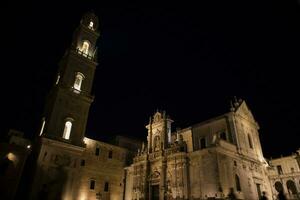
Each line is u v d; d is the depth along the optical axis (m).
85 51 66.00
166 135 56.91
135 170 59.09
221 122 52.34
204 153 45.62
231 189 39.12
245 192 44.53
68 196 48.69
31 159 49.41
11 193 41.72
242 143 50.41
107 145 62.44
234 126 49.94
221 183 40.56
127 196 58.88
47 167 47.44
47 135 49.44
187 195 44.91
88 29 67.88
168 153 52.66
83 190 53.53
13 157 44.09
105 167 59.75
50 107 55.09
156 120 61.62
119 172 62.22
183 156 48.72
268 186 53.19
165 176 51.06
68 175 50.00
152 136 60.69
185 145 51.81
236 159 46.97
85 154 57.06
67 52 62.50
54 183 47.59
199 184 44.31
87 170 56.03
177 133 60.09
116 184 60.47
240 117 53.53
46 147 48.66
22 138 53.47
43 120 55.97
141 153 60.44
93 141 59.88
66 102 55.41
